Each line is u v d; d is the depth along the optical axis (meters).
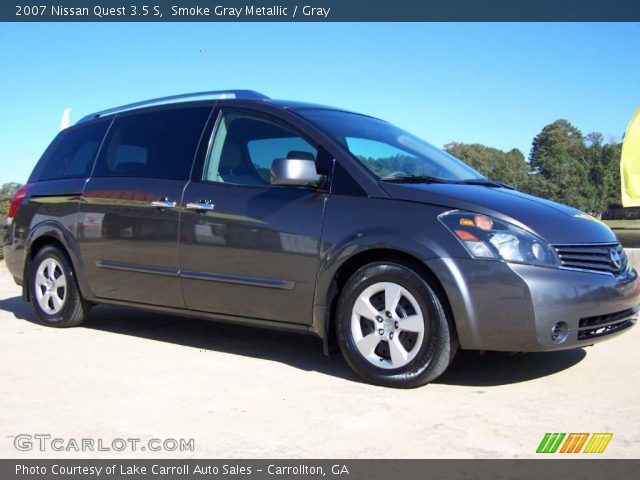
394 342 3.98
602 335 4.01
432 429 3.31
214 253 4.68
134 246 5.14
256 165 4.69
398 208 4.02
